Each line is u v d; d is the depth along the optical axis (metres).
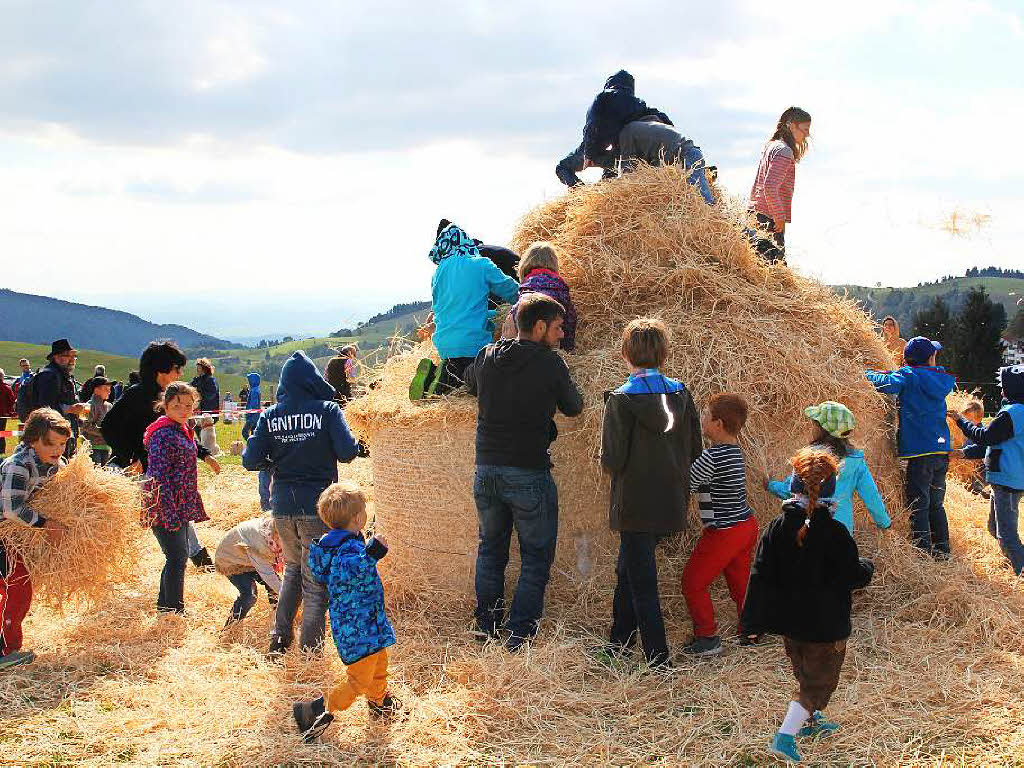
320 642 5.21
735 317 6.13
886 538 6.01
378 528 6.44
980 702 4.34
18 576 5.33
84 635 5.64
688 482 4.95
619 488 4.87
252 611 6.10
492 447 5.20
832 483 4.06
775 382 5.82
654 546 4.96
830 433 5.17
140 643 5.54
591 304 6.50
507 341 5.20
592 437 5.66
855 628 5.28
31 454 5.49
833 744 4.03
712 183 7.10
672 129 7.12
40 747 4.15
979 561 6.34
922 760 3.86
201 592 6.54
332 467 5.38
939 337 46.41
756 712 4.30
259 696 4.68
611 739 4.13
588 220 6.67
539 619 5.34
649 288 6.40
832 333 6.52
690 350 5.91
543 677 4.64
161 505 5.94
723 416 5.09
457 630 5.54
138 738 4.26
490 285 6.18
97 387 12.66
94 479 5.74
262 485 8.79
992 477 6.39
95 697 4.72
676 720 4.30
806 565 3.92
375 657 4.26
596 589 5.71
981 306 44.59
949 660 4.80
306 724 4.25
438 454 5.92
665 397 4.82
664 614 5.50
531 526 5.20
